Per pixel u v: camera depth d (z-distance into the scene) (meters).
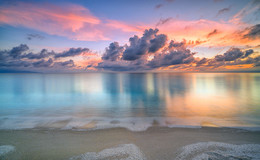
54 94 28.53
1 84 53.06
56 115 13.08
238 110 14.85
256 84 46.50
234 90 32.28
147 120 11.30
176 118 11.89
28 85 48.84
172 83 53.38
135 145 6.98
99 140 7.57
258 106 16.81
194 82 57.66
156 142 7.30
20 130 9.03
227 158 5.70
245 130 8.86
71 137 7.96
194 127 9.52
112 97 24.70
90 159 5.80
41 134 8.40
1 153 6.23
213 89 34.53
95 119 11.65
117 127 9.57
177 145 6.95
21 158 5.89
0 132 8.71
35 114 13.48
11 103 19.58
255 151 6.25
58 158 5.88
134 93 29.36
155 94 27.78
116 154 6.17
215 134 8.27
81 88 39.06
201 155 6.01
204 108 15.90
